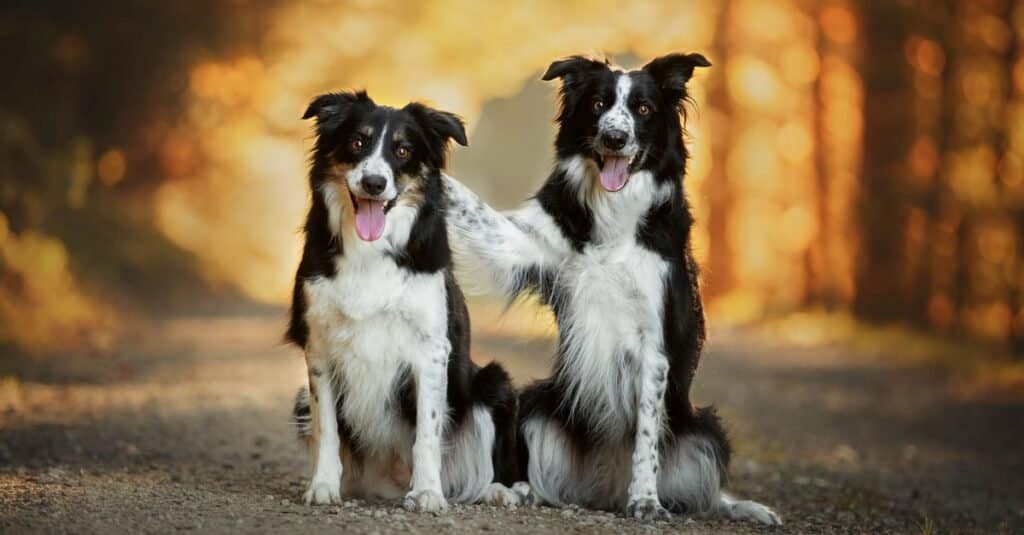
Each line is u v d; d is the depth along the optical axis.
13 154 20.91
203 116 31.80
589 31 31.66
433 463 6.54
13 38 24.00
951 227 23.89
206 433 9.73
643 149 7.01
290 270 35.69
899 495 9.32
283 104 35.22
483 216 7.24
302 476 7.95
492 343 20.66
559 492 7.40
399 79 35.84
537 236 7.27
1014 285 23.22
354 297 6.36
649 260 7.04
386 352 6.50
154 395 11.92
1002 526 8.10
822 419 14.09
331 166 6.48
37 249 18.36
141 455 8.52
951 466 11.20
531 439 7.33
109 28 26.94
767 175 31.45
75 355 15.05
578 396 7.24
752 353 21.92
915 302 24.55
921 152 24.36
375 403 6.63
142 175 30.58
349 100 6.61
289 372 14.66
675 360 7.14
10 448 8.39
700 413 7.45
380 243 6.39
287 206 36.91
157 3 27.88
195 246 30.06
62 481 7.00
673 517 6.95
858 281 25.08
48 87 25.22
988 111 23.45
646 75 7.17
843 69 26.97
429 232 6.55
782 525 7.20
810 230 29.02
